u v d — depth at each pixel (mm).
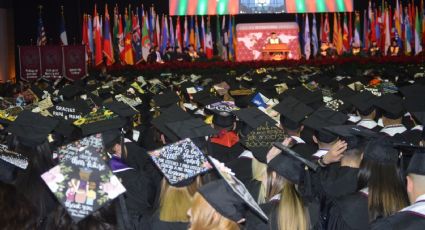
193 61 24922
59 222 2848
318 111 6258
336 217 3988
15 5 28484
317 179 4492
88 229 2807
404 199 3545
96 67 24641
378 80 13758
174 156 3688
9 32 28547
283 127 6207
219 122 6285
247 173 4977
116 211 2986
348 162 4406
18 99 11234
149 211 4438
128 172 4691
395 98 6504
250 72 20797
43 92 12961
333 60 23734
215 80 16219
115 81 16031
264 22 30984
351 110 8812
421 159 3041
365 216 3768
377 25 28625
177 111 6441
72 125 6309
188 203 3570
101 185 2859
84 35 27266
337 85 13719
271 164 3609
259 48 29359
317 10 30688
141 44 27562
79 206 2812
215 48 30656
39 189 4082
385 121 6535
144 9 31047
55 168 2889
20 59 23281
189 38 29641
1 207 2715
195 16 30578
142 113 9445
